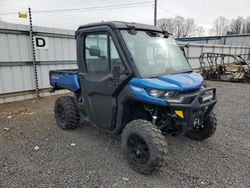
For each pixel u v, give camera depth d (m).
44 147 3.64
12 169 2.97
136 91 2.83
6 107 6.12
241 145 3.79
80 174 2.87
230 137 4.12
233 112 5.80
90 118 3.75
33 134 4.21
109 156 3.36
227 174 2.91
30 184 2.65
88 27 3.44
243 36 29.78
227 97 7.76
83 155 3.38
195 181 2.75
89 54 3.48
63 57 7.87
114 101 3.16
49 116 5.36
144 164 2.80
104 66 3.26
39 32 7.03
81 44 3.56
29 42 6.86
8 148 3.60
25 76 6.92
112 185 2.65
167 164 3.03
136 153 2.93
